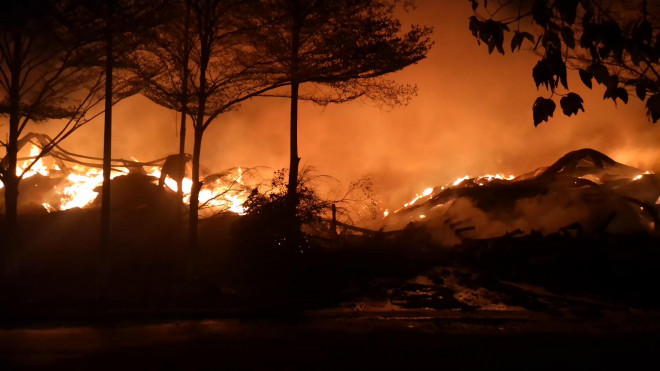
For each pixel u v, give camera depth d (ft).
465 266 59.00
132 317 41.24
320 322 39.81
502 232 64.49
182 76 53.47
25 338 34.32
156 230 60.75
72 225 62.90
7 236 52.44
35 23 50.44
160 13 49.90
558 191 66.33
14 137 52.80
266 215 53.78
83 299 44.86
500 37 17.95
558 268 54.49
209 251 57.06
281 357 29.73
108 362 28.58
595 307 44.47
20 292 46.93
